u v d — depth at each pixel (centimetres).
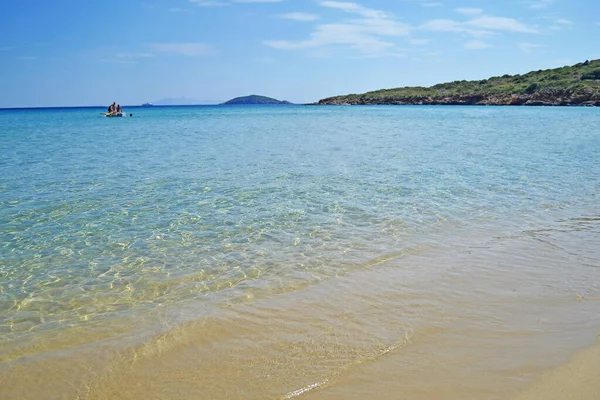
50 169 2109
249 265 931
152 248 1034
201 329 669
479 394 502
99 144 3322
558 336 629
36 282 856
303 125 5794
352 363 573
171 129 5138
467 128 4844
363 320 689
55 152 2792
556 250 1010
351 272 888
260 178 1864
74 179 1850
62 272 902
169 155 2625
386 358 582
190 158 2486
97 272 901
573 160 2353
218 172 2017
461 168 2108
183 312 727
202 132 4600
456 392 507
